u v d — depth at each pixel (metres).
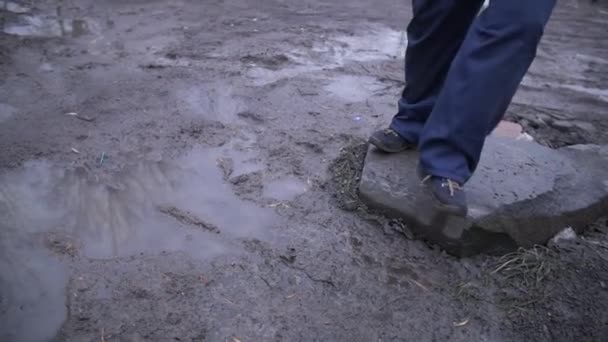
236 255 2.07
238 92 3.59
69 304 1.79
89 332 1.69
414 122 2.44
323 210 2.37
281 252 2.10
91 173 2.55
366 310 1.86
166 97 3.44
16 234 2.11
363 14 6.20
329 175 2.64
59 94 3.38
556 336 1.79
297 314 1.82
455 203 1.94
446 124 1.91
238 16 5.66
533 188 2.26
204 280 1.93
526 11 1.70
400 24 5.84
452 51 2.17
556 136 3.43
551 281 2.01
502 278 2.03
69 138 2.85
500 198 2.17
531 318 1.85
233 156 2.78
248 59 4.27
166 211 2.31
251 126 3.12
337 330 1.77
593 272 2.04
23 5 5.47
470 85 1.81
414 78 2.30
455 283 2.01
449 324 1.82
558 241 2.20
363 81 4.02
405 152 2.52
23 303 1.79
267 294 1.89
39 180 2.47
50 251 2.03
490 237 2.12
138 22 5.15
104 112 3.17
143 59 4.11
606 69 4.93
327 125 3.20
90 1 5.83
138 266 1.98
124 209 2.31
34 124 2.97
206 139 2.93
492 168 2.39
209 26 5.16
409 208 2.23
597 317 1.85
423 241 2.21
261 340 1.71
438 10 2.04
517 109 3.78
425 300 1.92
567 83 4.47
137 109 3.24
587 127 3.54
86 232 2.15
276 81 3.85
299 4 6.47
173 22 5.22
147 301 1.82
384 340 1.74
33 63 3.88
